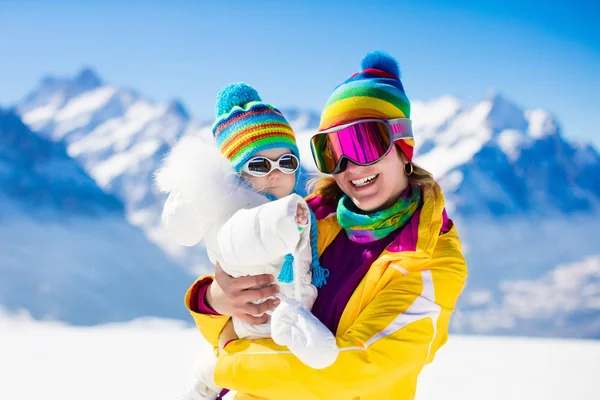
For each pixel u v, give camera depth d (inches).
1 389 192.9
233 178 82.0
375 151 82.9
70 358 247.6
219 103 89.0
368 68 89.7
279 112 87.8
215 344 84.8
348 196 89.7
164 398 183.2
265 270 80.4
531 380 220.1
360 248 85.1
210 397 85.6
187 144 82.4
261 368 73.2
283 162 84.8
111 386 198.5
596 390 203.9
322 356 64.6
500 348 304.3
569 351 293.6
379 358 70.3
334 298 81.5
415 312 73.8
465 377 224.1
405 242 78.7
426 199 82.7
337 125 84.6
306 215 68.1
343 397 69.9
